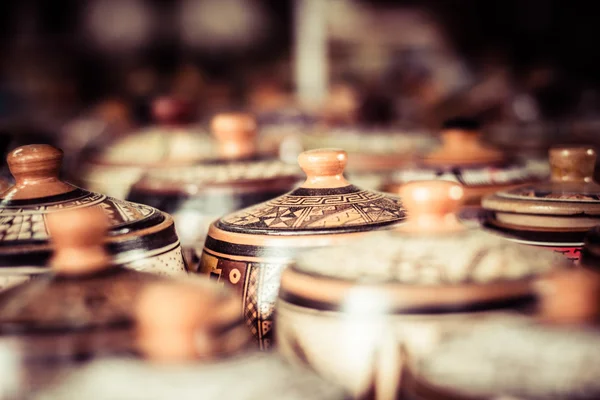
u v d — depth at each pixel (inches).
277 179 39.4
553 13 92.1
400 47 112.3
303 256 29.3
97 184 48.6
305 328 27.6
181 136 49.5
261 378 23.6
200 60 126.8
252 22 127.3
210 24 128.2
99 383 23.5
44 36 115.0
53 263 27.4
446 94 82.7
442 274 26.8
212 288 25.6
